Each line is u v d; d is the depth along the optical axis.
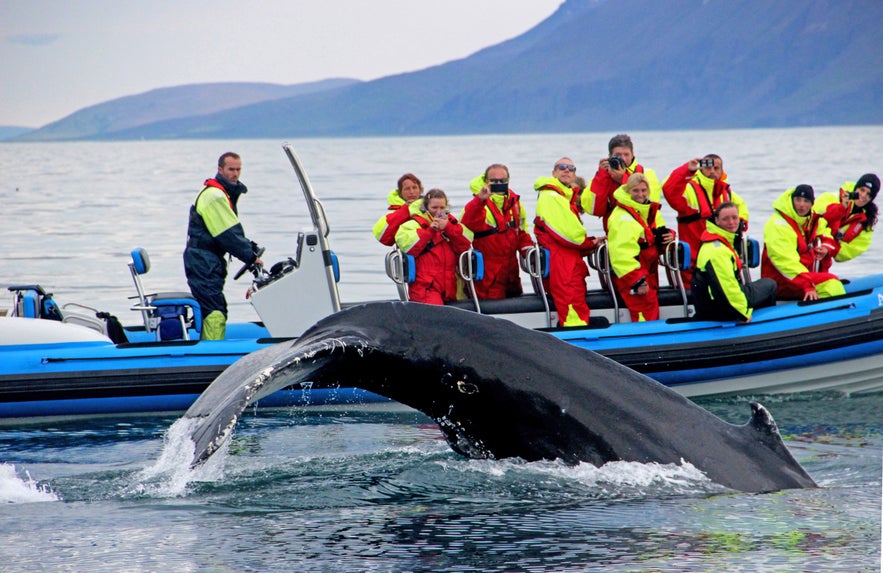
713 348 43.75
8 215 130.62
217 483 27.56
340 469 28.78
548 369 24.44
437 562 21.39
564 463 24.66
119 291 70.25
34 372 40.94
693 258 48.31
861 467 29.39
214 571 21.12
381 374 23.75
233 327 49.19
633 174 44.97
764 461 24.80
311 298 42.84
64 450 35.25
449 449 31.09
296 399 41.38
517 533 22.83
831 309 45.28
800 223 47.03
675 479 24.11
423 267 44.97
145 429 39.41
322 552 22.05
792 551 21.39
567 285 45.06
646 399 24.84
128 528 23.80
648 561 21.12
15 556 22.14
